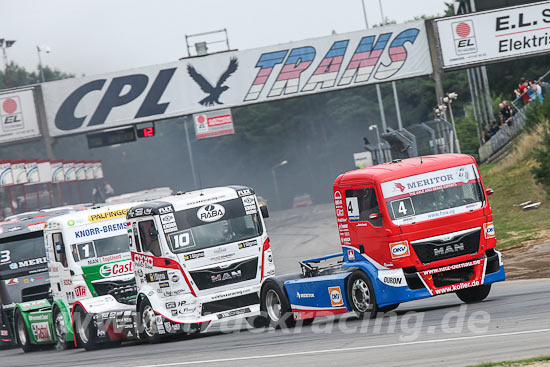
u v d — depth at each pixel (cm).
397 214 3106
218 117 9706
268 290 3594
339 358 2278
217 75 9638
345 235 3328
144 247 3856
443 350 2173
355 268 3231
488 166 9412
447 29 9525
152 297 3794
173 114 9700
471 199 3189
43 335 4672
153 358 3064
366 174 3191
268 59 9612
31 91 9769
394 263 3077
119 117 9750
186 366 2598
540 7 9450
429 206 3139
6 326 5119
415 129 8106
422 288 3091
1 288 5100
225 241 3809
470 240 3155
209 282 3756
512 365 1838
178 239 3753
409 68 9569
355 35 9556
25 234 5172
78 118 9769
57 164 10112
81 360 3544
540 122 8194
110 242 4334
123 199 9350
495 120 11212
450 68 9550
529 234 5453
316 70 9581
